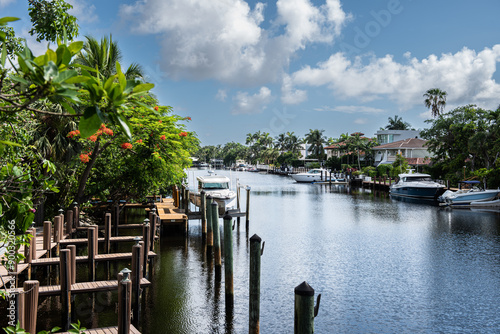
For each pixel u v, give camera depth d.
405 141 75.94
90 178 23.06
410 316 12.08
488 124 47.50
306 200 44.84
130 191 24.56
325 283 15.04
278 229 25.89
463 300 13.36
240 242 21.67
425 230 25.84
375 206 39.16
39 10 6.85
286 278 15.57
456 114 51.16
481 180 41.41
